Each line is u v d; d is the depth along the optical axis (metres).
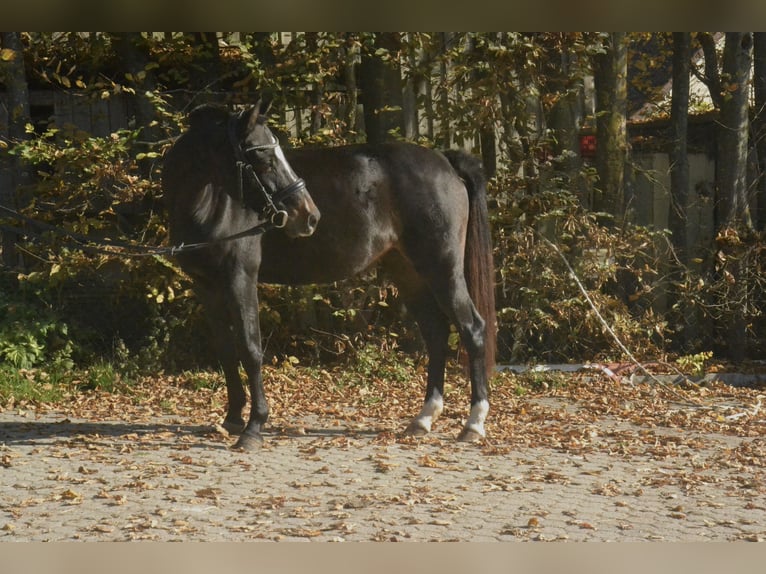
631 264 11.82
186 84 11.25
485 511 5.48
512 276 11.14
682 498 5.80
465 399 9.48
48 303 10.49
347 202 7.35
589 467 6.62
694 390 10.20
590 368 10.69
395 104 11.14
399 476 6.29
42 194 10.49
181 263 7.15
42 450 6.96
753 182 12.04
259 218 6.96
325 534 5.00
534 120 11.45
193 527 5.11
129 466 6.46
